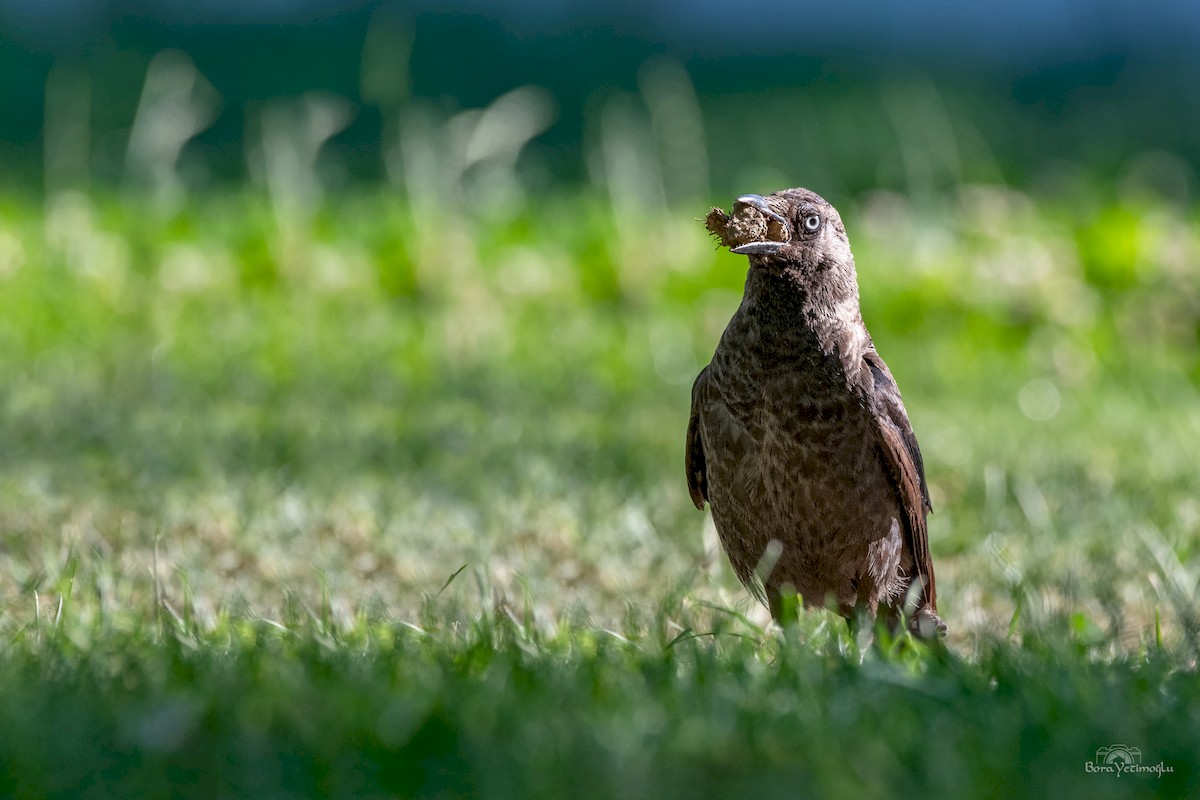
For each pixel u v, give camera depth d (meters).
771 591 7.80
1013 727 5.36
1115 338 16.16
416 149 19.52
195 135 25.25
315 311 16.39
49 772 4.89
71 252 16.62
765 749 5.11
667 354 15.75
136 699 5.59
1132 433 13.41
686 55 32.69
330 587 8.28
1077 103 30.03
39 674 5.94
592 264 16.89
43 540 9.24
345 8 32.34
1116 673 6.22
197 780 4.89
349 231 17.48
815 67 32.25
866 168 23.44
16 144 24.39
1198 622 7.45
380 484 10.88
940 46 35.50
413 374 14.90
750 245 7.32
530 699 5.62
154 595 7.72
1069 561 9.14
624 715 5.38
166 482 10.75
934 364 15.71
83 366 14.81
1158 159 24.48
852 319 7.55
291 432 12.31
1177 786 5.02
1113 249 16.55
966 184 21.05
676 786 4.81
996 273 16.47
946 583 8.95
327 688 5.70
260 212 17.47
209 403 13.50
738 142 25.05
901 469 7.46
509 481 10.94
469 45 30.91
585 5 33.53
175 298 16.34
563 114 27.52
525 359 15.62
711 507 7.86
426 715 5.29
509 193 18.98
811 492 7.47
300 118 24.92
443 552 9.34
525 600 7.39
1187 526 10.15
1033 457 12.26
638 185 19.58
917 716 5.52
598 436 12.55
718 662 6.21
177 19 32.00
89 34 30.59
